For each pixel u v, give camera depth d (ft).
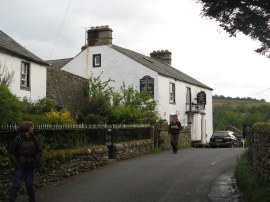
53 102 67.56
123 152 61.77
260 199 28.43
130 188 37.55
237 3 26.96
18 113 36.86
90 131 53.21
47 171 39.99
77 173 46.32
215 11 27.61
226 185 38.99
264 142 34.73
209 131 141.59
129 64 107.76
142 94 87.25
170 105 111.45
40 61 74.64
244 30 28.27
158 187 38.04
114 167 52.11
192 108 126.62
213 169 50.03
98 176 44.62
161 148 80.94
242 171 42.37
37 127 40.16
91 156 50.31
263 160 34.94
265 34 27.86
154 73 104.68
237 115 230.48
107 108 76.33
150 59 126.00
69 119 56.13
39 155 31.17
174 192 35.68
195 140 122.31
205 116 138.41
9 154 30.37
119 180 41.93
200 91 130.72
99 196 34.12
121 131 64.49
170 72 118.52
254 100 302.45
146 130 75.92
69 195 34.65
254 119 217.15
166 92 109.19
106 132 58.95
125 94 87.81
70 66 114.62
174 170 49.06
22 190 35.42
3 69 64.44
